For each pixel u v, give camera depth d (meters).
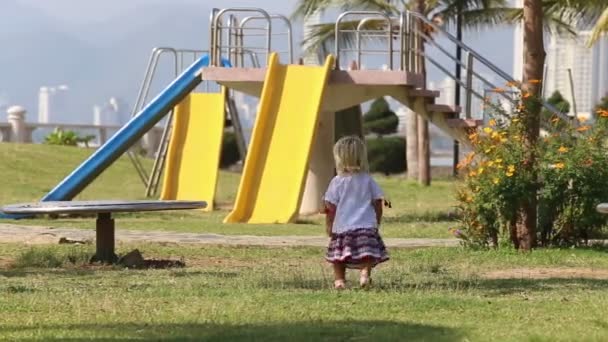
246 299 14.19
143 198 42.28
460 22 50.88
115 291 15.38
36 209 18.89
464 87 31.52
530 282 16.81
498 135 22.78
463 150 35.69
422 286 15.76
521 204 22.61
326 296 14.39
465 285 16.11
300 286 15.90
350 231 15.16
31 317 12.91
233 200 43.06
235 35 35.00
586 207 22.80
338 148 15.28
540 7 22.94
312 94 32.53
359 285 15.55
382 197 15.30
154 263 20.11
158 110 36.56
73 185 35.84
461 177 26.25
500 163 22.70
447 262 20.56
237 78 33.44
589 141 22.95
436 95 32.41
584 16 41.34
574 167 22.75
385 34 34.62
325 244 24.19
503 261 20.72
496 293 15.24
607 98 48.56
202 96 41.53
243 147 41.28
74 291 15.40
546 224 23.22
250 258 21.62
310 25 50.22
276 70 33.28
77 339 11.31
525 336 11.30
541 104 22.89
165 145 43.50
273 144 32.75
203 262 20.84
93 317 12.84
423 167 51.91
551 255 21.52
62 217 33.53
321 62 50.75
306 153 32.19
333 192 15.28
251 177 32.69
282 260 21.33
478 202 22.77
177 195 40.50
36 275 18.02
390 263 20.14
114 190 45.75
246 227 29.98
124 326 12.16
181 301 14.14
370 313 13.04
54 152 53.31
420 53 32.75
